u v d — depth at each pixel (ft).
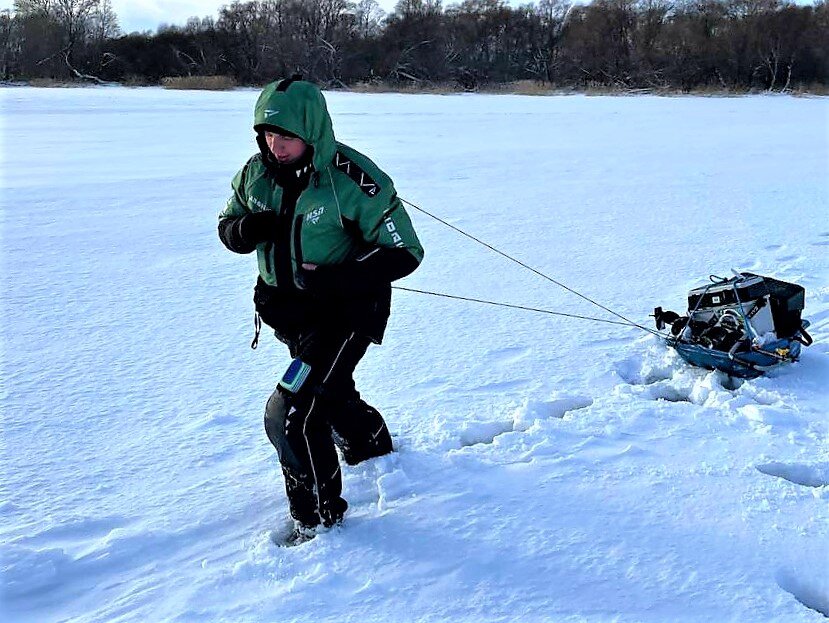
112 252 24.75
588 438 11.89
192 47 215.72
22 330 17.60
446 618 8.20
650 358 15.43
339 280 8.87
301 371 9.12
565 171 42.75
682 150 53.72
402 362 15.40
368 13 223.92
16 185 36.47
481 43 219.41
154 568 9.20
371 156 48.19
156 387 14.47
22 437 12.45
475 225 28.43
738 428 12.28
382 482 10.55
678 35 192.03
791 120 85.66
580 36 202.59
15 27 208.85
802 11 183.21
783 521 9.70
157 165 43.42
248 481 11.06
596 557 9.07
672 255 23.68
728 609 8.24
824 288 19.61
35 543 9.64
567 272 21.94
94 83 203.00
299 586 8.68
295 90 8.55
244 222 9.18
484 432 12.49
